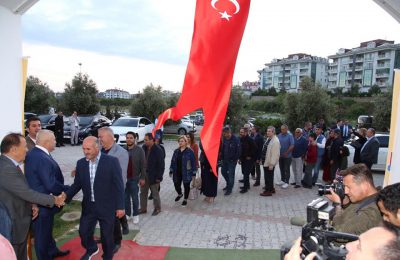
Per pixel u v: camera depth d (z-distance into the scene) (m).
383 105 25.58
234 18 2.97
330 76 94.06
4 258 1.64
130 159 6.25
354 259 1.28
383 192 2.03
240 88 24.11
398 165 4.06
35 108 29.02
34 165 4.19
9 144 3.68
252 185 10.09
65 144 17.97
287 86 105.50
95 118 19.55
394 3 3.71
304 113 22.08
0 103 4.08
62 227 6.07
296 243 1.69
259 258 4.94
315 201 2.26
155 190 6.98
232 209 7.58
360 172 2.74
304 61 99.75
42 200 3.84
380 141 12.42
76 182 4.41
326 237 1.77
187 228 6.25
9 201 3.67
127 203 6.42
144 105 24.78
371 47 82.19
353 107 35.19
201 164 8.02
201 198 8.49
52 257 4.73
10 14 4.16
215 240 5.67
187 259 4.87
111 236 4.43
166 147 18.78
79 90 26.14
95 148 4.23
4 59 4.11
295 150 9.67
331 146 9.32
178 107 3.04
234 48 2.99
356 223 2.58
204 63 3.00
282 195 8.95
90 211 4.39
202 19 2.99
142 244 5.43
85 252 4.90
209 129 2.98
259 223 6.62
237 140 8.70
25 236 3.81
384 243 1.22
